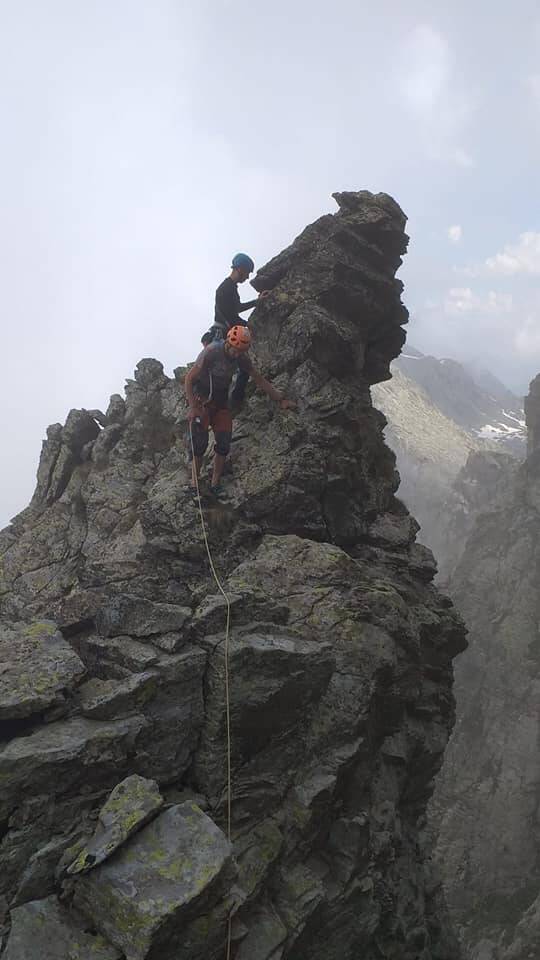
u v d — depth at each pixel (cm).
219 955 647
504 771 6706
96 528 1211
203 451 1084
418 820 1451
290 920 809
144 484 1260
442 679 1410
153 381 1468
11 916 597
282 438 1187
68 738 690
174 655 804
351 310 1399
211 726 801
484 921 5644
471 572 8706
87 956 569
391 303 1481
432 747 1297
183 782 810
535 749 6744
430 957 1209
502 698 7331
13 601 1157
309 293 1370
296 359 1300
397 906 1107
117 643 821
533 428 9138
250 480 1143
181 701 789
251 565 1025
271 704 856
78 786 693
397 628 1063
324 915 895
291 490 1134
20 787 646
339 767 918
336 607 998
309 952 895
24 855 633
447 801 6900
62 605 1014
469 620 8181
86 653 842
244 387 1258
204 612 855
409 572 1366
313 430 1207
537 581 7900
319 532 1174
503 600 8075
